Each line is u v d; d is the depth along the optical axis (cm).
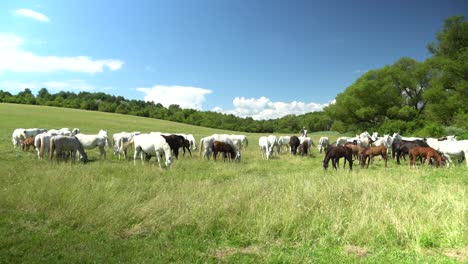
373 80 5372
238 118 11619
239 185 1046
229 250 617
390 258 558
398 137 2442
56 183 1029
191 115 11212
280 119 11625
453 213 721
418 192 947
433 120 4597
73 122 5734
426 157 1725
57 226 725
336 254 580
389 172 1473
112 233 689
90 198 864
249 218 746
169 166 1564
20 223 734
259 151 2900
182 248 610
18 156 1880
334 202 848
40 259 555
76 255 572
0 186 1013
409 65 5469
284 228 687
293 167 1839
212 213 767
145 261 553
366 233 646
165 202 837
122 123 6481
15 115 5828
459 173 1420
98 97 13600
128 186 1049
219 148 2045
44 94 11794
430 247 606
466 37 4412
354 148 2084
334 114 5703
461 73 4178
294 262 546
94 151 2433
